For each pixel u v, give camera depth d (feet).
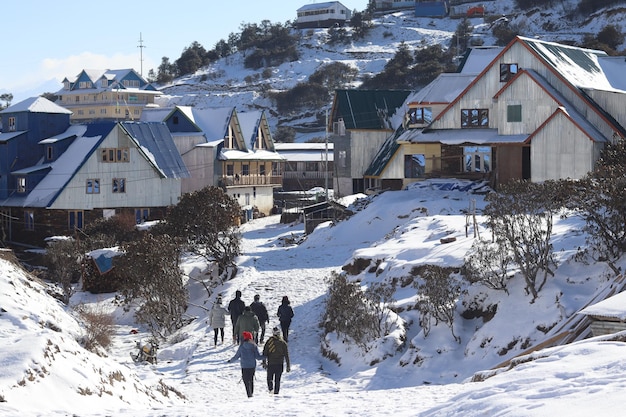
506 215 85.92
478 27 645.51
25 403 49.26
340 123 238.27
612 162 120.57
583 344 46.75
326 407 49.80
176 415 49.11
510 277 86.63
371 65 609.83
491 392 39.63
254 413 48.67
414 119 197.06
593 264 83.97
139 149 224.94
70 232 216.54
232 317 96.02
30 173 220.02
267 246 181.78
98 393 55.72
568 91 165.07
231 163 272.51
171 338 107.55
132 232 191.42
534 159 162.09
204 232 143.84
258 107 564.30
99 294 148.77
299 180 369.30
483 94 178.70
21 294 74.43
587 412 32.19
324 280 112.16
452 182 178.70
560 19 604.90
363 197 208.64
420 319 86.74
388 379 77.20
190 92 638.53
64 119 236.22
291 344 95.04
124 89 509.35
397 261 107.55
